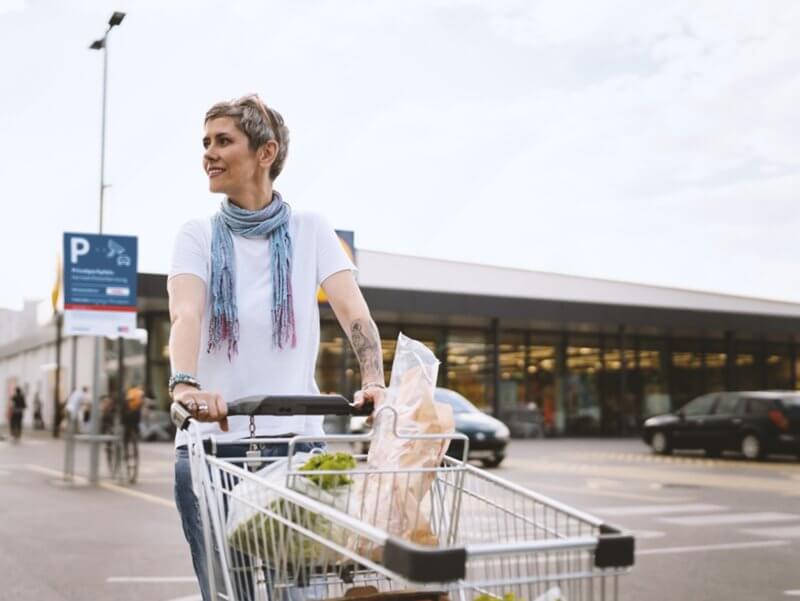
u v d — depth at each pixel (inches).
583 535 87.0
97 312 602.9
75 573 297.4
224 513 102.4
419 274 1455.5
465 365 1387.8
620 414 1467.8
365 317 122.6
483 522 101.3
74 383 1042.1
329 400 108.3
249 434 114.7
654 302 1641.2
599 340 1483.8
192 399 104.9
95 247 601.9
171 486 608.1
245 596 102.8
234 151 118.9
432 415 98.7
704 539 366.9
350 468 97.0
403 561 75.0
